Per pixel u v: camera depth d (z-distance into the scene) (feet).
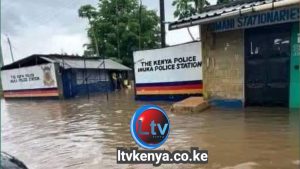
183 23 27.96
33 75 69.05
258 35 28.53
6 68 75.05
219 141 18.69
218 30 30.58
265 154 15.55
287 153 15.42
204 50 32.12
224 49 30.63
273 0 21.63
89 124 28.71
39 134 25.81
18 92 73.61
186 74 38.63
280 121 22.59
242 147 17.08
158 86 41.73
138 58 43.24
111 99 54.39
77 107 45.16
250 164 14.33
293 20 25.36
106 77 85.92
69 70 68.08
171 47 39.47
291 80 27.04
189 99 33.35
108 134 23.29
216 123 23.75
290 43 26.81
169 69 40.22
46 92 67.10
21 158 18.62
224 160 15.24
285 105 27.66
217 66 31.30
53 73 64.95
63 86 65.82
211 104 31.94
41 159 18.16
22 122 33.81
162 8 48.21
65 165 16.58
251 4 24.41
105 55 119.55
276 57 27.73
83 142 21.52
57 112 40.91
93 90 78.18
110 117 31.73
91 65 77.71
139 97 44.21
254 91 29.32
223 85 31.04
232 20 29.14
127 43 118.52
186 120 25.73
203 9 31.83
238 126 22.15
